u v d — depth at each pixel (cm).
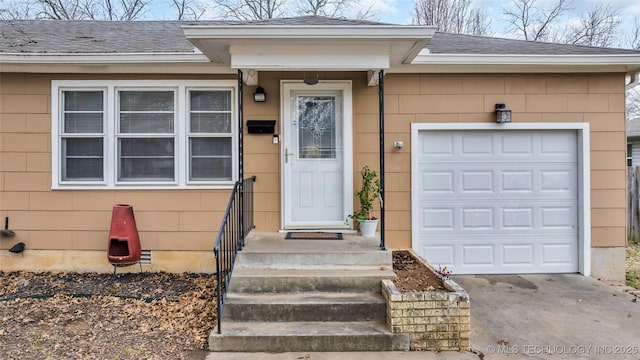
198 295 464
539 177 571
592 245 564
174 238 552
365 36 414
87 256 552
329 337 345
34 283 507
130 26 748
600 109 558
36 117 546
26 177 548
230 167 556
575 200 571
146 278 529
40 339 351
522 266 573
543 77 557
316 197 554
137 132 552
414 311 349
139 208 550
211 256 552
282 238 504
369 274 411
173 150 554
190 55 517
